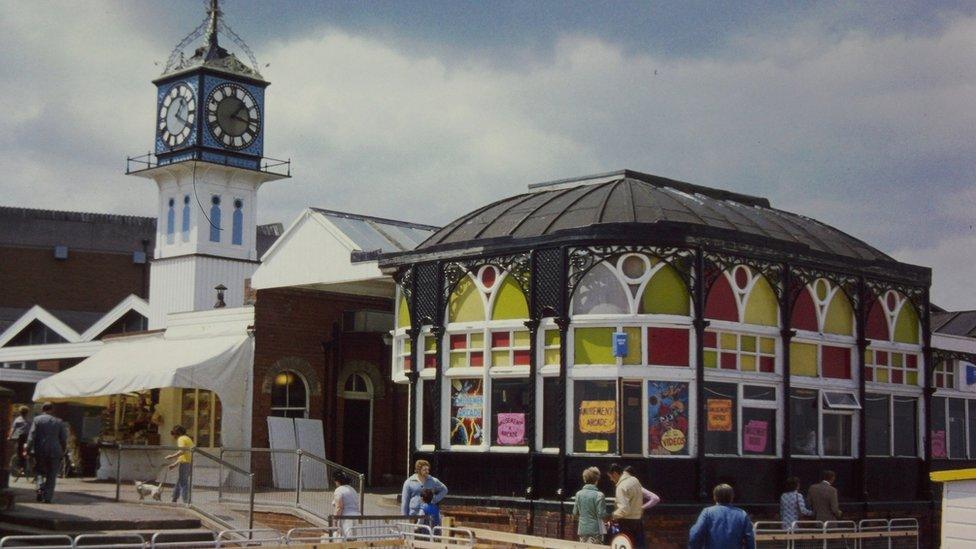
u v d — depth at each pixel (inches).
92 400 1433.3
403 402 1332.4
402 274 1048.8
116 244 2945.4
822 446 1000.9
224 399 1227.9
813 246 1043.9
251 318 1268.5
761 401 953.5
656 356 898.1
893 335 1076.5
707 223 962.1
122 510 928.9
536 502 912.3
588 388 907.4
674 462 892.0
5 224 2859.3
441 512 967.0
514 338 952.9
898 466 1067.3
